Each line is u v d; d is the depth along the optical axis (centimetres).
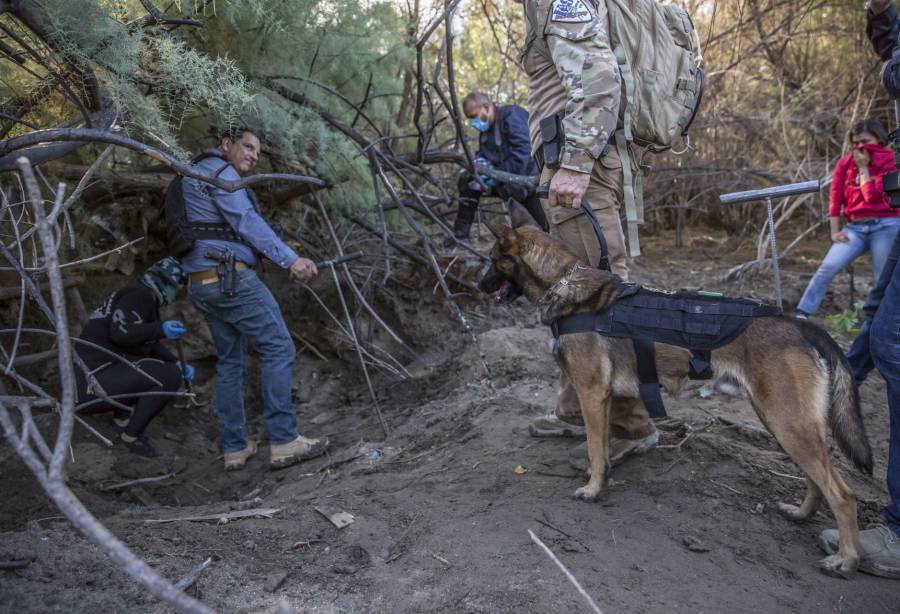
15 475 384
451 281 598
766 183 774
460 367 517
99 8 303
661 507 283
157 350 455
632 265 722
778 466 320
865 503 301
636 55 299
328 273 584
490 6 764
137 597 215
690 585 230
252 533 271
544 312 297
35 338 485
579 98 281
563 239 326
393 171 532
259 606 219
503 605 214
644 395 269
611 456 319
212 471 443
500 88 777
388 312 598
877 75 773
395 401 519
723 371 260
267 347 408
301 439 423
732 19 795
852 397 247
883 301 253
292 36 448
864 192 500
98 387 253
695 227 880
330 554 256
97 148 459
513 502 289
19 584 211
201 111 420
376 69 515
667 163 771
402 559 249
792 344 248
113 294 427
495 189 536
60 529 257
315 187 512
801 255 738
